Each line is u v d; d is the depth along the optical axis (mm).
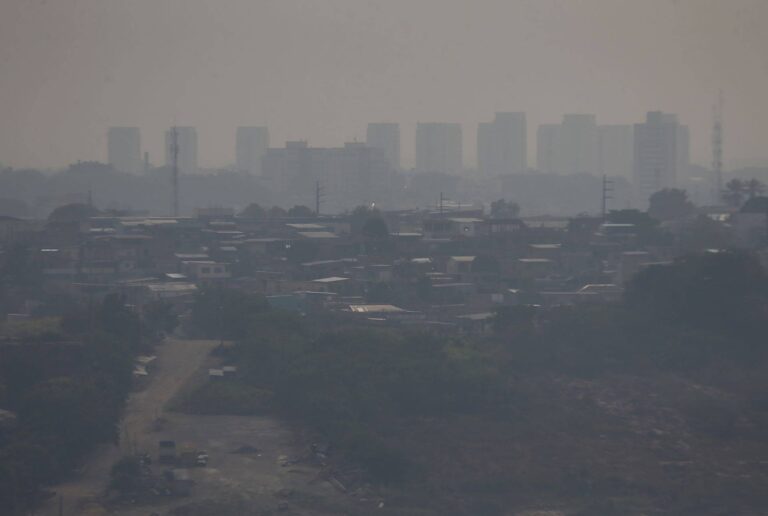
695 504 140875
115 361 166625
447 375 170375
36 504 126438
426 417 166000
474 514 136125
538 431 163250
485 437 159500
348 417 156500
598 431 164875
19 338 170500
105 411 145500
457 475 145625
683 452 158875
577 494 143500
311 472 141625
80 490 131625
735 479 149500
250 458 145500
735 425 169250
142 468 137500
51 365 160625
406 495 138000
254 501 132500
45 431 138250
